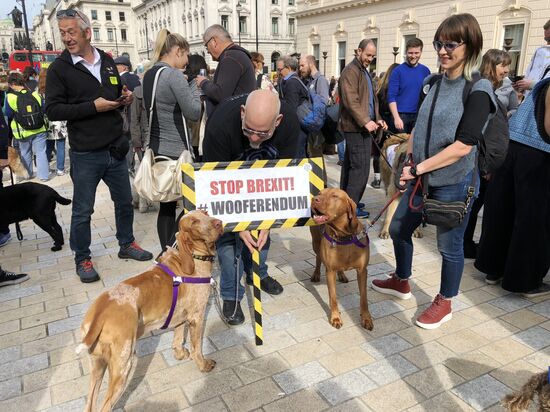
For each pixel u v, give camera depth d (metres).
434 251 4.61
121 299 2.24
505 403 1.90
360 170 5.32
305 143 5.96
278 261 4.45
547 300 3.58
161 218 3.93
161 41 3.89
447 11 20.08
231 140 2.93
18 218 4.54
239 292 3.35
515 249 3.50
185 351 2.90
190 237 2.57
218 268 4.31
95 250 4.79
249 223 2.94
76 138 3.81
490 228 3.71
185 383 2.67
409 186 3.29
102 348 2.17
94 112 3.70
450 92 2.84
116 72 3.94
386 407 2.45
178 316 2.56
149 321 2.39
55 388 2.65
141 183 3.57
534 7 16.62
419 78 6.02
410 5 21.95
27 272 4.27
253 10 54.72
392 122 6.56
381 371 2.75
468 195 2.89
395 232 3.42
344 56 27.59
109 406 2.15
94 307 2.19
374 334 3.15
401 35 22.86
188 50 4.02
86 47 3.74
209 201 2.88
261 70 7.00
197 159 5.14
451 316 3.30
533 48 16.91
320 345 3.03
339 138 5.82
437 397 2.52
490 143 3.00
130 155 7.83
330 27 28.16
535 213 3.38
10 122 7.95
